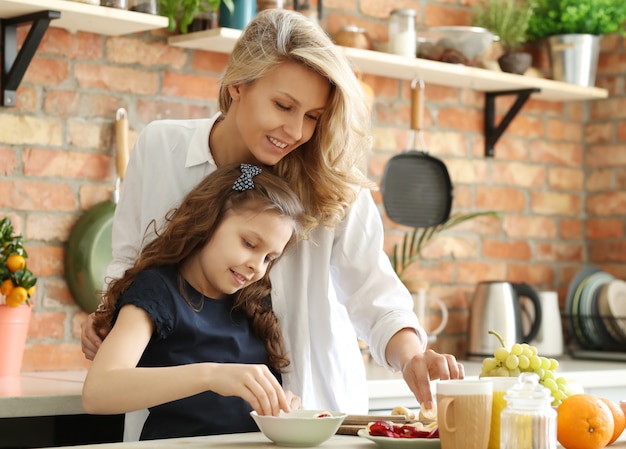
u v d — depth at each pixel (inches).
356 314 87.1
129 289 75.6
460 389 60.4
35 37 109.7
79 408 93.7
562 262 168.9
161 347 76.0
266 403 63.7
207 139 84.9
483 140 159.3
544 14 159.3
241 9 125.0
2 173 115.0
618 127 167.9
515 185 163.2
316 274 85.9
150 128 87.7
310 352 86.9
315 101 76.5
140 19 114.2
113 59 122.7
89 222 118.6
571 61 157.3
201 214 76.7
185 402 76.2
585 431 62.3
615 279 161.0
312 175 81.2
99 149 121.6
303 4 133.6
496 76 146.9
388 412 117.0
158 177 85.7
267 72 76.2
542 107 166.9
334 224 83.7
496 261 160.7
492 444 63.5
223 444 64.3
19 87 116.1
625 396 136.9
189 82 129.1
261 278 80.9
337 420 64.4
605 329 154.1
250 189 76.6
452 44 142.9
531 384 58.4
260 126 76.9
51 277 118.0
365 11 146.4
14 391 94.1
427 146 152.6
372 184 82.8
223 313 79.0
